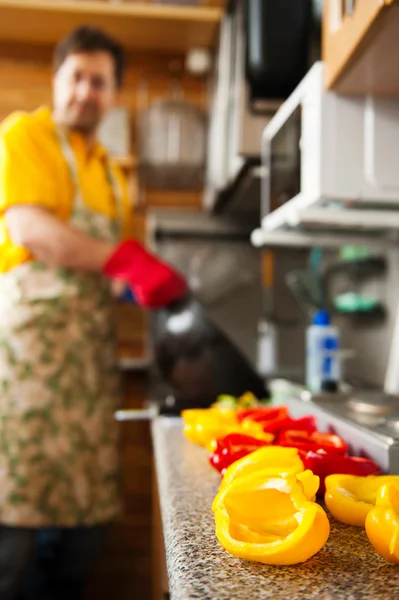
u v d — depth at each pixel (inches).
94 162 66.7
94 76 62.6
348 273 77.9
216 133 80.8
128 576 81.3
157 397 74.0
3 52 99.4
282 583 16.6
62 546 66.3
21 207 56.9
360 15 29.8
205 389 55.1
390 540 17.7
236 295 88.8
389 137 38.0
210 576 17.1
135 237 100.7
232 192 76.5
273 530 19.0
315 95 37.9
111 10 87.7
